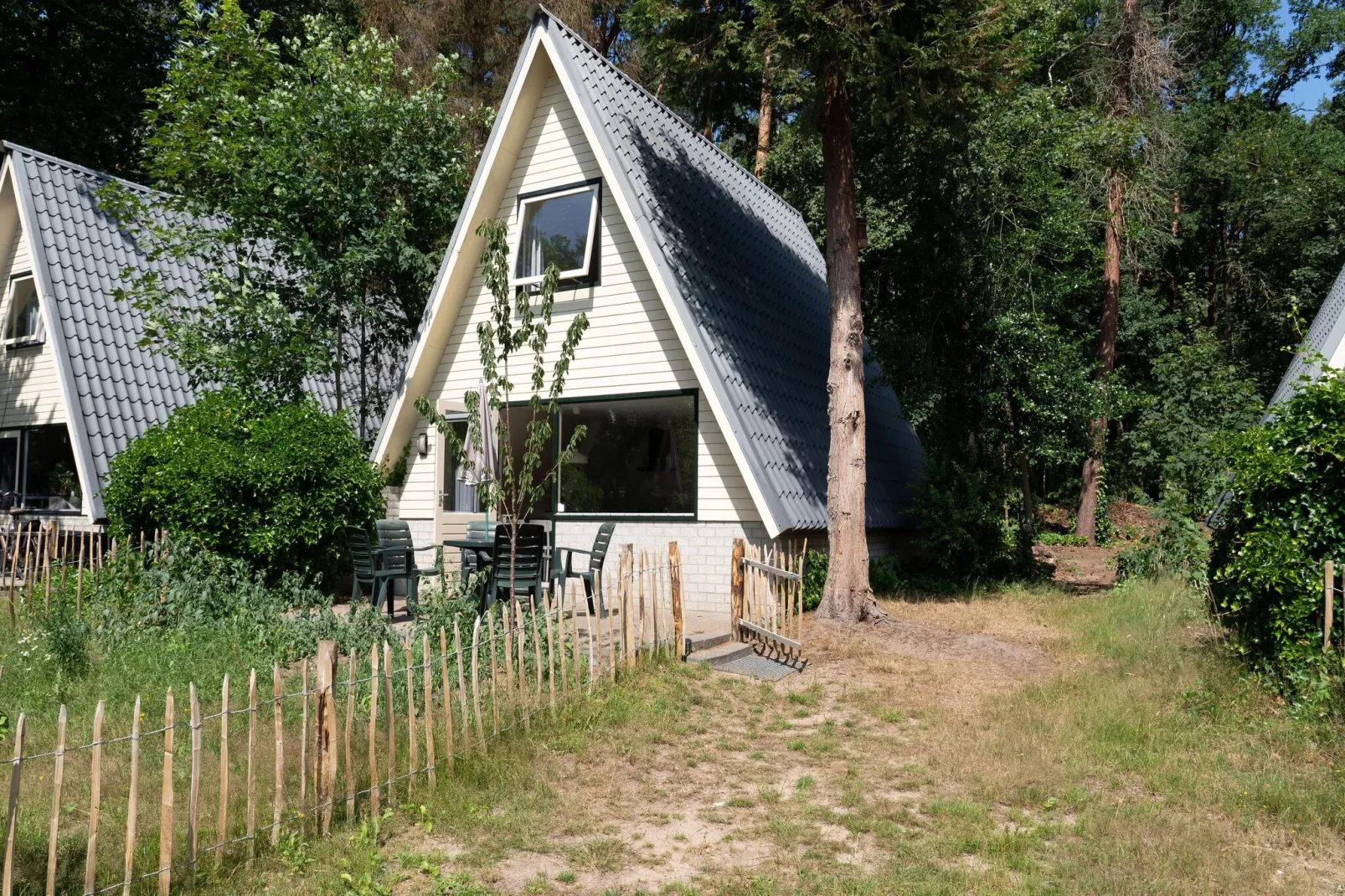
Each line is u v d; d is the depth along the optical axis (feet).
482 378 49.73
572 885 16.35
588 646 29.48
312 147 53.11
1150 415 77.46
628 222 43.37
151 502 38.22
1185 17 88.12
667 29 43.01
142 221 57.47
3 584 38.34
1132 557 53.21
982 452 59.31
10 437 62.80
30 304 62.39
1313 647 25.70
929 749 23.71
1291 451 27.55
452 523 48.78
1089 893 15.75
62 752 13.99
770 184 77.66
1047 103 62.23
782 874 16.83
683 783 21.61
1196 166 109.19
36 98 81.41
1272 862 17.31
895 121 47.52
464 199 60.49
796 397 47.91
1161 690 27.99
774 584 35.81
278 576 38.88
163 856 14.98
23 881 15.53
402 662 25.57
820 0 35.86
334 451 41.32
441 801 19.39
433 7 80.28
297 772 20.66
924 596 48.34
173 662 27.45
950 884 16.20
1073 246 66.54
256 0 83.76
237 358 48.78
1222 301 113.39
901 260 62.39
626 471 45.27
